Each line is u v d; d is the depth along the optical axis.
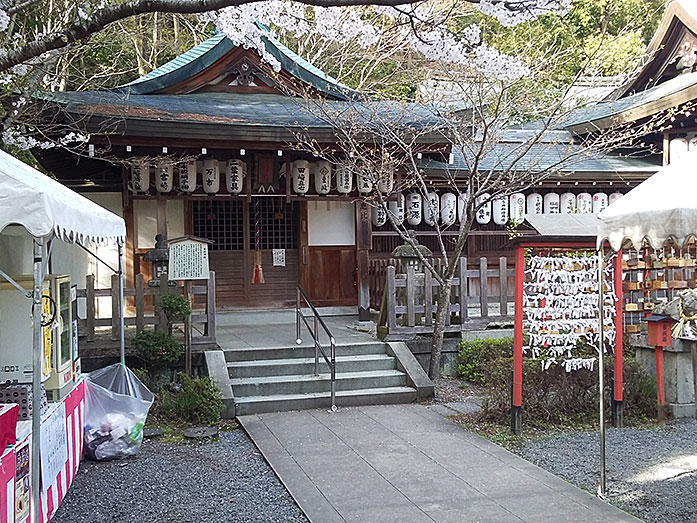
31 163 13.03
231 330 10.19
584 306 6.86
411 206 11.85
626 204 4.54
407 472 5.39
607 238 4.70
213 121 9.61
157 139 9.53
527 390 6.88
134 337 8.01
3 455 3.17
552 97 11.75
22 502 3.49
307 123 10.06
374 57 16.02
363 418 7.18
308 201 11.87
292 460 5.73
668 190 4.25
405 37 14.35
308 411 7.50
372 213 11.83
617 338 6.79
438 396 8.12
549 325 6.77
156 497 4.97
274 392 7.77
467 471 5.41
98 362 7.85
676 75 13.84
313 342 9.01
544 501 4.75
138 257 11.09
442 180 11.84
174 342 7.79
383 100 11.02
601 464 4.89
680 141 12.41
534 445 6.17
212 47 11.66
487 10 4.39
